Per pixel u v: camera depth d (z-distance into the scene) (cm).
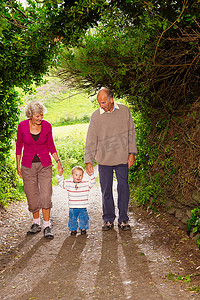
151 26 374
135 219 514
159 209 512
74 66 497
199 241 358
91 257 382
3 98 621
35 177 467
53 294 300
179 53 410
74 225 464
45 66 489
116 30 431
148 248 392
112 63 462
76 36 416
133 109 609
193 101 486
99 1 345
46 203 463
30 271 354
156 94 471
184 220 429
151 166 551
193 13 342
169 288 288
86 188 463
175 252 369
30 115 445
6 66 459
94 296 290
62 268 357
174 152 470
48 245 430
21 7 420
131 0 331
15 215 591
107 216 478
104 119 454
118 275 329
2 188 661
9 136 686
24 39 434
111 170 471
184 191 436
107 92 434
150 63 436
